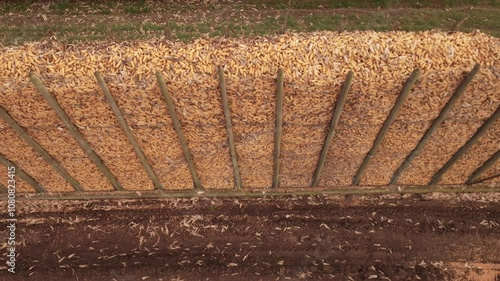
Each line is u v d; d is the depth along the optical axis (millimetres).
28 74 7078
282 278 9570
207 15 8898
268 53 7227
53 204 10203
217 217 10125
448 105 7457
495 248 9719
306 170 9516
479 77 7020
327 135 8281
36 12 8961
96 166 9164
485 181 9781
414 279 9500
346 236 9891
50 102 7246
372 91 7254
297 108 7625
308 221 10031
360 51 7215
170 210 10188
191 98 7395
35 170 9172
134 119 7789
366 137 8359
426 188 9992
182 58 7219
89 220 10125
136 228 10055
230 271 9648
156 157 8883
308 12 8734
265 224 10031
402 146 8594
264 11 8930
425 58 7082
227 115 7715
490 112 7633
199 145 8570
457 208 10062
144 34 8461
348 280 9523
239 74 7121
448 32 7395
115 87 7137
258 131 8203
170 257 9797
